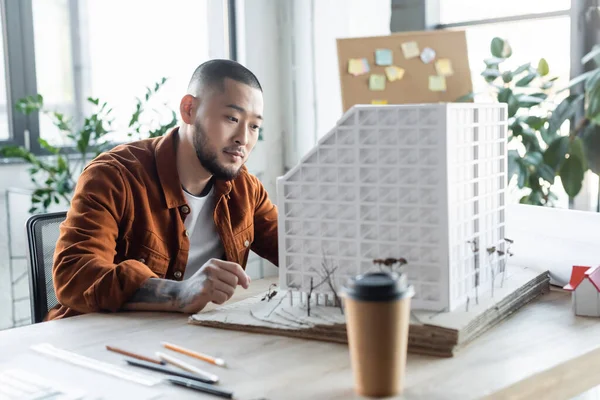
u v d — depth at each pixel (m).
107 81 3.10
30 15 2.90
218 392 0.92
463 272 1.24
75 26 3.01
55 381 0.99
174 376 1.00
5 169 2.78
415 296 1.20
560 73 2.37
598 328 1.22
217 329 1.24
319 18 3.11
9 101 2.88
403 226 1.19
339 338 1.14
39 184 2.87
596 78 2.04
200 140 1.64
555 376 1.03
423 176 1.17
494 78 2.30
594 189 2.27
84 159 2.71
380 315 0.88
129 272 1.39
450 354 1.07
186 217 1.73
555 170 2.13
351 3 2.94
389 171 1.20
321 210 1.26
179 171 1.72
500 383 0.95
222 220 1.77
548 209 1.55
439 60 1.95
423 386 0.94
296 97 3.29
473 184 1.27
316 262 1.28
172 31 3.27
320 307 1.27
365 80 1.99
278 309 1.29
